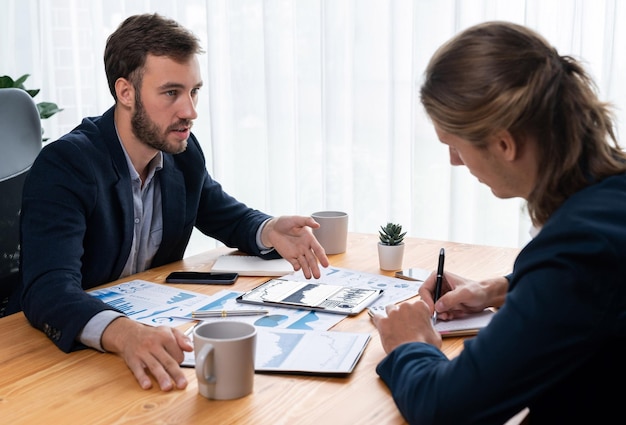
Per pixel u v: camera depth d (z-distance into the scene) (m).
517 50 0.91
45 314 1.26
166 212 1.74
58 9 3.32
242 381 1.02
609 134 0.97
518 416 0.83
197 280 1.55
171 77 1.58
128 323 1.19
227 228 1.82
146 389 1.05
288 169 2.91
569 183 0.93
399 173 2.66
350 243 1.89
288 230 1.65
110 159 1.60
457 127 0.94
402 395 0.95
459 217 2.57
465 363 0.88
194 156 1.81
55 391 1.05
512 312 0.86
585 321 0.83
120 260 1.65
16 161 1.77
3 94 1.78
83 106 3.38
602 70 2.30
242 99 2.94
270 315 1.34
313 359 1.13
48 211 1.47
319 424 0.94
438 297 1.35
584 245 0.84
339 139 2.75
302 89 2.80
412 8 2.54
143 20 1.59
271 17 2.79
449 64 0.94
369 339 1.22
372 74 2.66
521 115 0.90
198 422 0.95
